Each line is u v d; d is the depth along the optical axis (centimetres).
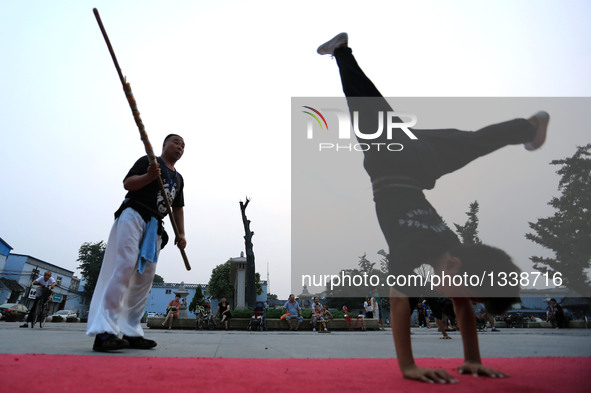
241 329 1308
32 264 3819
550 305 1290
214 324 1319
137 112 245
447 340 561
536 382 118
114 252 275
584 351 304
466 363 143
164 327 1343
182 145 314
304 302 1752
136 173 279
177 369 148
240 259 1888
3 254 3578
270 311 1444
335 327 1293
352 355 279
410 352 135
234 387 110
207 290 4069
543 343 430
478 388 108
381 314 1438
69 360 167
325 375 138
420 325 1455
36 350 231
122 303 260
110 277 270
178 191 319
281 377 131
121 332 274
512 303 129
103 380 116
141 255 271
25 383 105
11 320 1977
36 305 791
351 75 188
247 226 1806
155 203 284
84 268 4834
